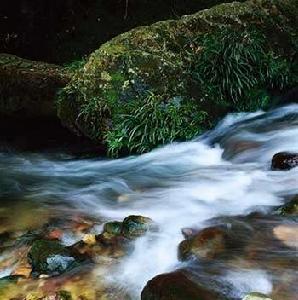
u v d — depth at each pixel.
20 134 5.52
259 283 2.29
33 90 5.79
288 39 5.76
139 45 4.98
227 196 3.47
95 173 4.33
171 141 4.63
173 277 2.26
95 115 4.71
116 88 4.71
